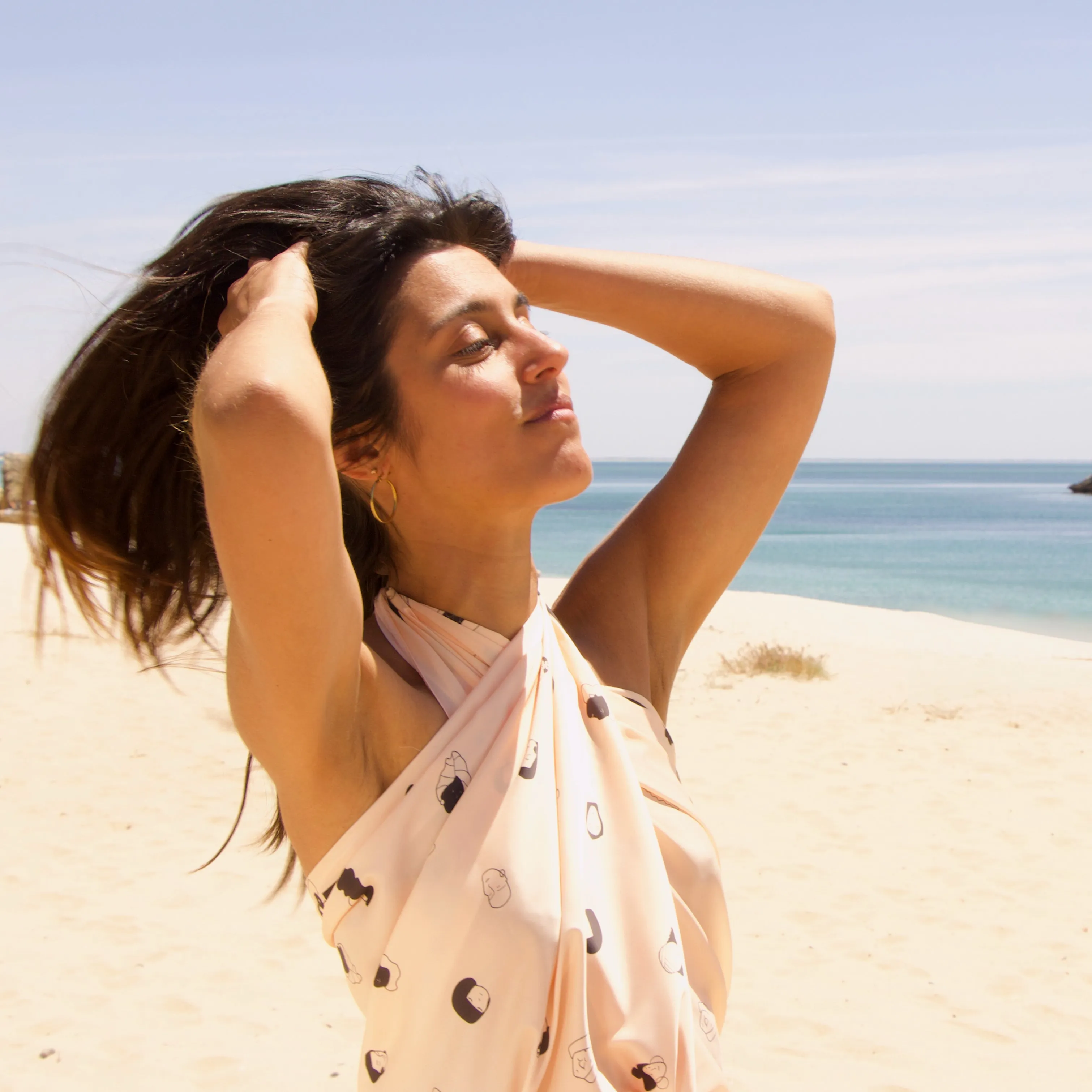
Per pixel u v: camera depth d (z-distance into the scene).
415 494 1.33
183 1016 4.73
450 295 1.30
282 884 1.51
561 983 1.15
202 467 1.04
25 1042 4.48
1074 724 10.57
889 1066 4.49
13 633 13.23
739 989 5.20
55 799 7.65
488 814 1.19
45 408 1.41
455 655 1.30
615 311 1.63
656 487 1.73
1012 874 6.67
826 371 1.70
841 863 6.87
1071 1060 4.55
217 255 1.35
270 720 1.12
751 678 12.95
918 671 13.62
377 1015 1.17
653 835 1.25
